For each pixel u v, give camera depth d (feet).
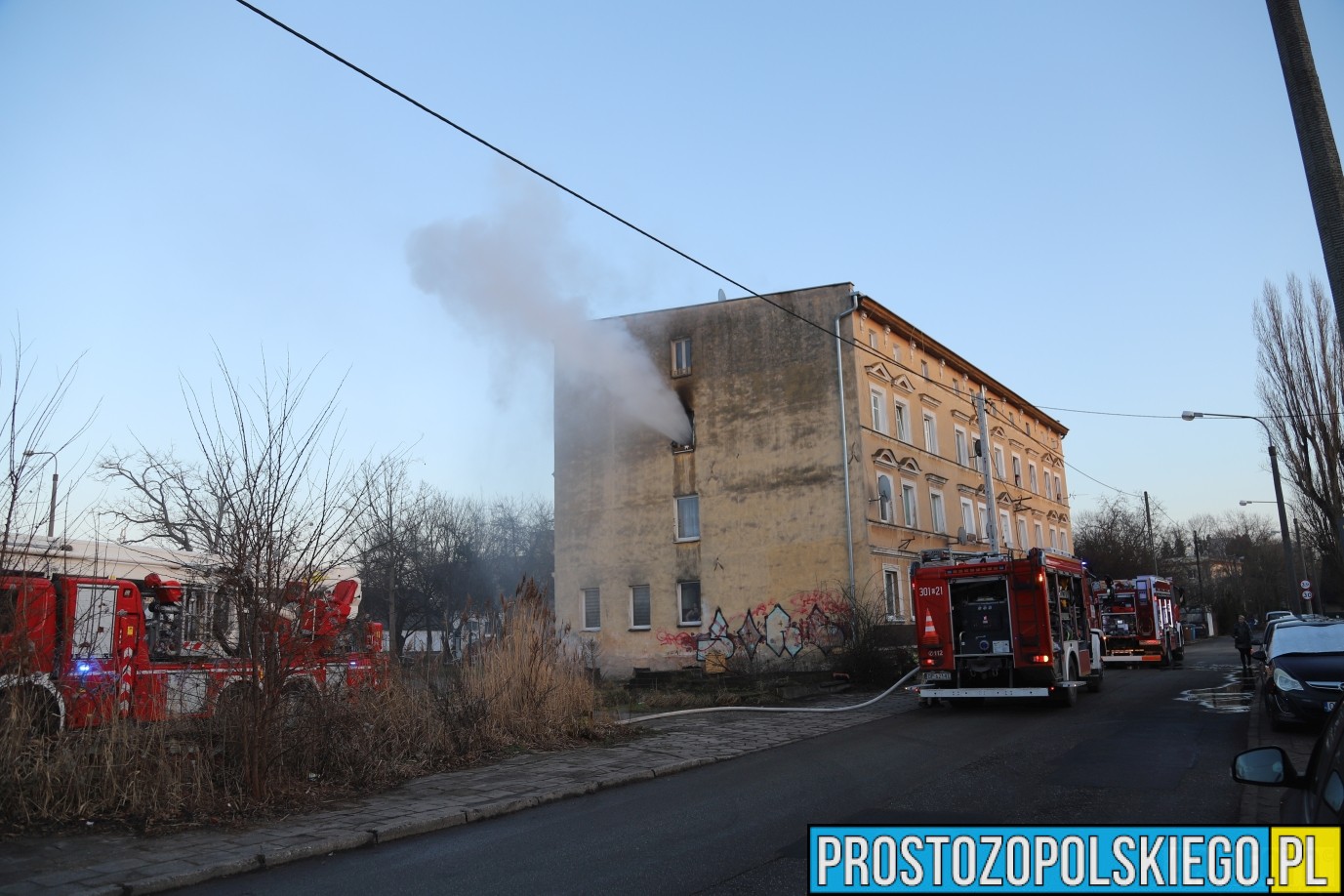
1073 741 41.29
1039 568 56.34
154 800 25.46
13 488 26.43
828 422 96.27
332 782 30.89
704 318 103.76
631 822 26.78
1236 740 39.42
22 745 25.11
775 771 35.50
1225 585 266.16
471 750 37.83
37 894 19.19
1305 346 83.82
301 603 29.66
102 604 32.50
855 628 81.20
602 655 100.83
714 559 98.17
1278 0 29.17
